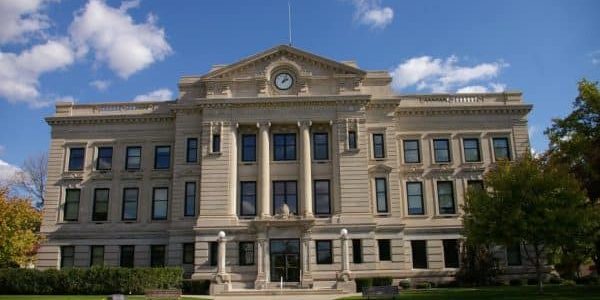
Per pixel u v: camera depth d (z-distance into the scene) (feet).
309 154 173.27
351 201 167.73
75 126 190.19
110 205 183.11
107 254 179.42
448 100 187.32
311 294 147.64
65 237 180.96
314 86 178.81
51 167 187.11
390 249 168.14
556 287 137.59
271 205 172.14
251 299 135.54
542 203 117.80
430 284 165.37
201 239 165.78
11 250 146.82
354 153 171.53
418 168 180.65
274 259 163.43
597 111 136.56
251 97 176.35
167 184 183.62
